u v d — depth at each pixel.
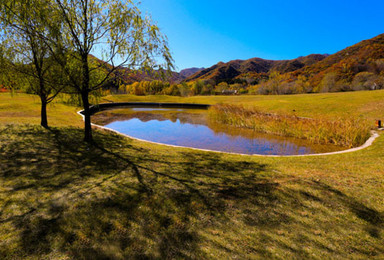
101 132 10.33
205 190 4.10
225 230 2.90
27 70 8.09
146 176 4.79
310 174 4.97
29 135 7.78
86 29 6.71
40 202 3.43
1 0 5.57
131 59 6.88
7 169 4.71
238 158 6.89
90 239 2.62
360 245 2.62
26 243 2.50
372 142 8.76
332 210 3.38
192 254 2.43
